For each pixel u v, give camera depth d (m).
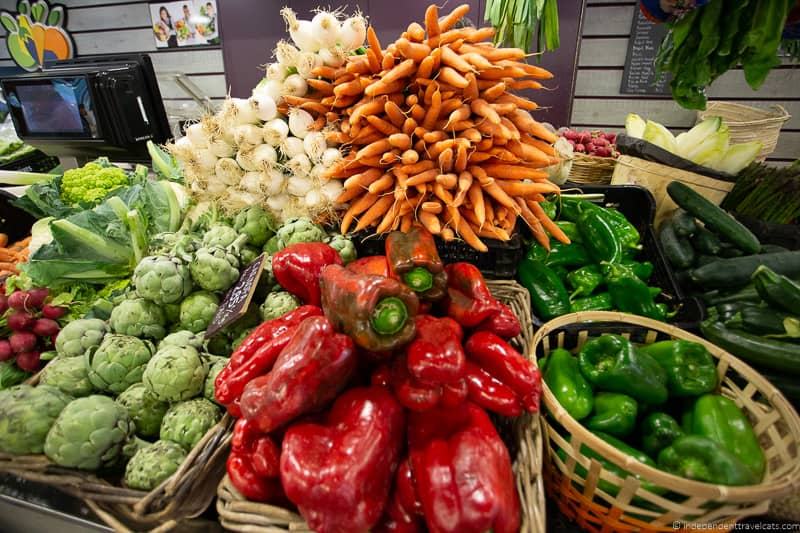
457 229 1.36
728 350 1.20
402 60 1.36
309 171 1.48
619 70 3.59
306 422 0.85
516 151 1.40
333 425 0.85
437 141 1.35
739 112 2.81
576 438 0.88
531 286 1.56
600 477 0.88
